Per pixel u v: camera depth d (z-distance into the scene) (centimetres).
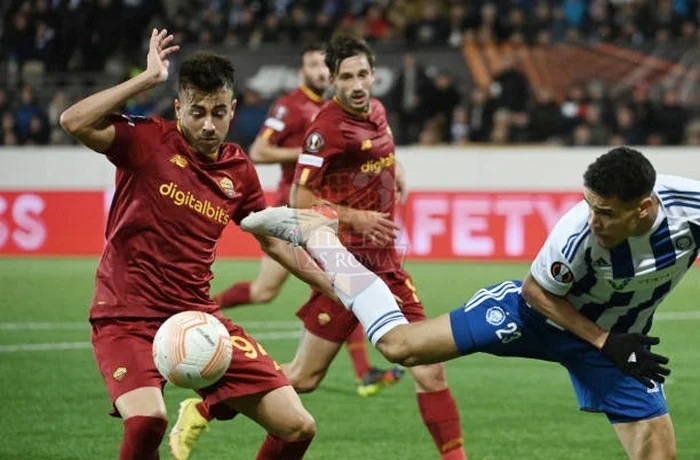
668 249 979
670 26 3878
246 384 1033
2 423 1537
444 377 1267
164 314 1049
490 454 1405
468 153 3578
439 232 3434
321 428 1538
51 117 3959
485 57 3812
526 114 3675
